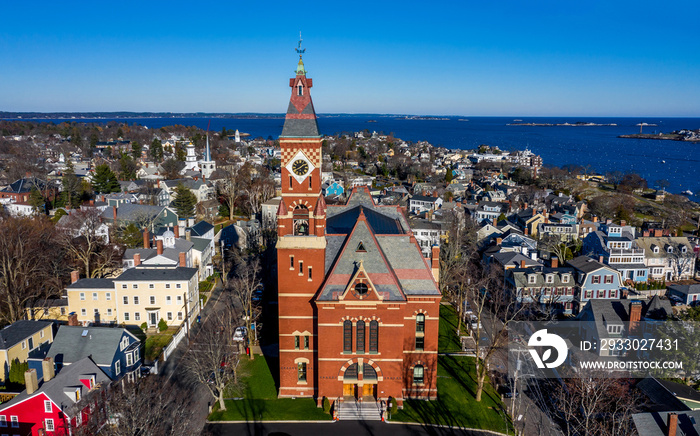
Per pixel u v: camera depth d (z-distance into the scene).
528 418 61.34
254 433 57.50
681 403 56.09
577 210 177.88
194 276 93.12
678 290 109.75
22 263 94.19
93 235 116.88
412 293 62.59
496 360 76.50
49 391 54.75
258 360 75.31
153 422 54.88
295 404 63.50
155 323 89.50
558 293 100.38
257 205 181.25
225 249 135.50
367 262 61.88
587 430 50.41
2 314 86.50
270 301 100.56
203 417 60.66
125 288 88.75
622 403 58.84
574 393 61.91
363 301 59.66
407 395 65.06
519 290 98.31
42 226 119.81
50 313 89.81
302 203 62.00
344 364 61.94
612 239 126.31
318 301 59.69
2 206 152.12
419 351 63.91
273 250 126.06
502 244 131.12
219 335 79.06
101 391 56.62
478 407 63.56
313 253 61.66
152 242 120.06
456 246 116.44
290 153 61.00
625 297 93.12
